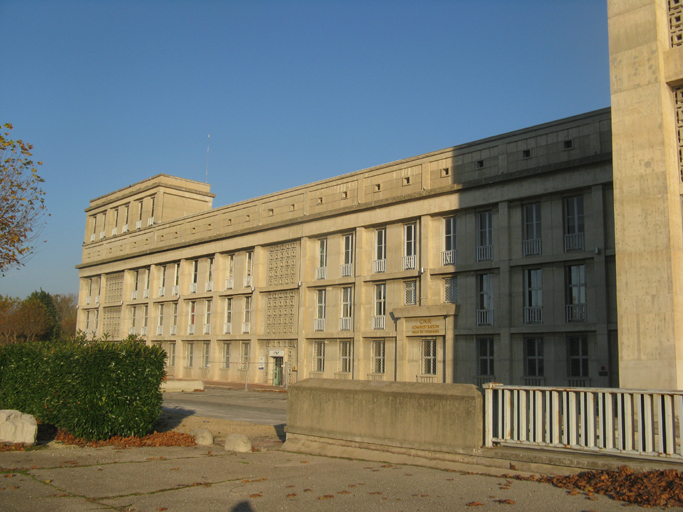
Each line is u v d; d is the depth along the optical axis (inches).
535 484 363.6
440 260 1284.4
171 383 1413.6
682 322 516.4
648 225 530.0
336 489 357.7
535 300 1126.4
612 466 358.6
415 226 1350.9
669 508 301.7
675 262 518.0
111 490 357.1
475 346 1191.6
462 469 411.8
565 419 391.5
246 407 1008.9
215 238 1873.8
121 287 2345.0
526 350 1120.8
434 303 1274.6
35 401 637.3
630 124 553.0
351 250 1485.0
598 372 1000.2
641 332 521.0
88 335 2461.9
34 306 3267.7
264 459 471.8
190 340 1953.7
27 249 805.2
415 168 1348.4
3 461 448.8
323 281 1529.3
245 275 1791.3
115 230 2514.8
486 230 1218.0
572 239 1079.6
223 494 346.3
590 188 1057.5
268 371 1659.7
